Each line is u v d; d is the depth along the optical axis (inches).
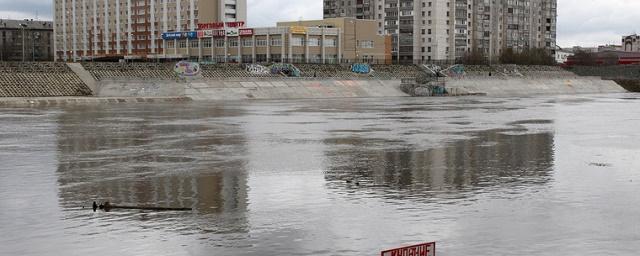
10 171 1589.6
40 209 1141.1
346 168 1637.6
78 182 1432.1
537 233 969.5
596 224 1024.9
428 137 2400.3
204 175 1525.6
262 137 2380.7
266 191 1314.0
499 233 969.5
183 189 1341.0
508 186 1366.9
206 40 7691.9
